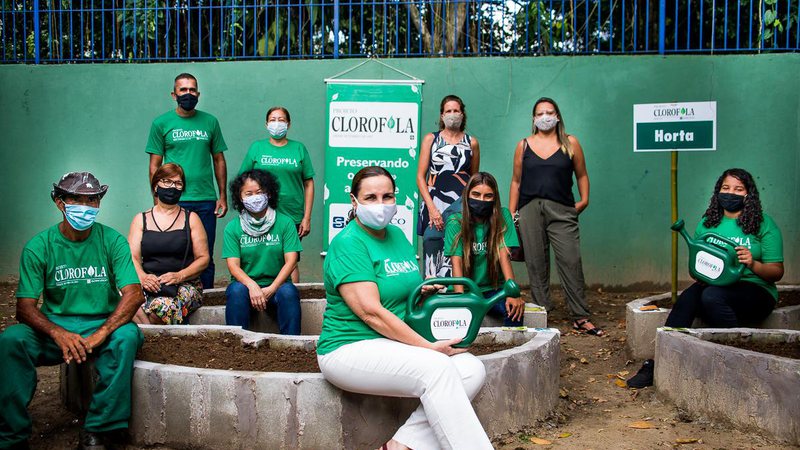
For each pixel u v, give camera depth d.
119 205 9.14
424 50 10.15
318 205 8.83
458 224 5.53
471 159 6.88
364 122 8.56
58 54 9.45
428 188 6.91
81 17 9.15
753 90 8.39
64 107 9.13
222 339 5.05
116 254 4.45
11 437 4.11
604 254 8.62
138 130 9.06
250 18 9.69
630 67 8.50
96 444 4.11
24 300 4.23
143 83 9.02
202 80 8.95
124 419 4.15
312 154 8.84
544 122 6.75
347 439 3.99
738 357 4.36
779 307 6.06
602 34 9.70
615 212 8.58
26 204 9.23
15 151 9.22
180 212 5.82
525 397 4.44
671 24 9.77
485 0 8.79
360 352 3.79
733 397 4.39
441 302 3.90
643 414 4.75
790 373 4.12
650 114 6.33
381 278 3.92
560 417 4.66
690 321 5.41
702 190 8.49
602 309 7.79
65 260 4.37
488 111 8.67
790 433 4.13
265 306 5.73
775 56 8.35
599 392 5.21
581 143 8.59
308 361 4.62
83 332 4.32
